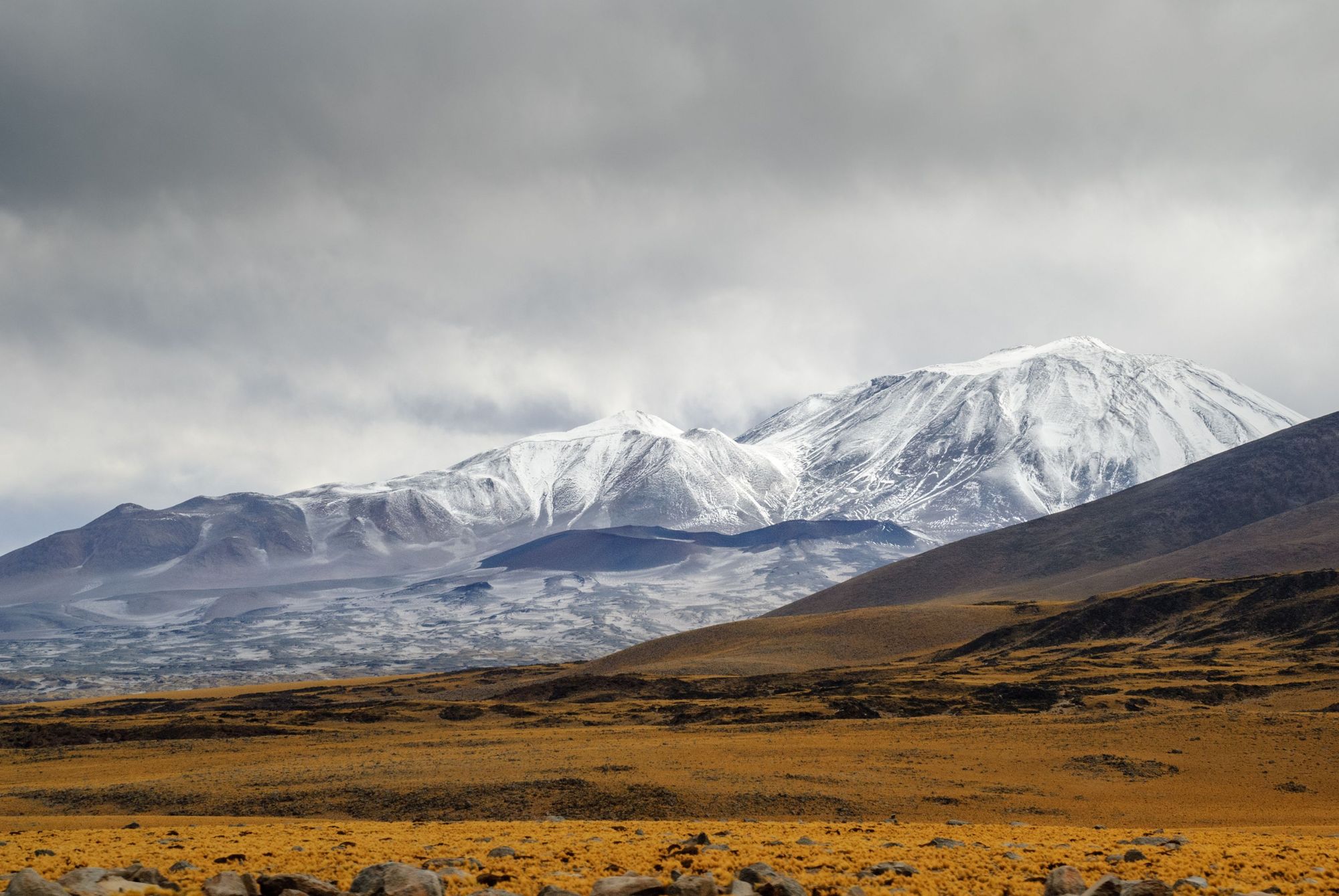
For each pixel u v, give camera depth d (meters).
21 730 170.88
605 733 148.25
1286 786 101.38
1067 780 105.38
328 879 37.12
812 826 63.94
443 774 105.06
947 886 35.78
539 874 37.19
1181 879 36.78
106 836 56.84
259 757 132.50
